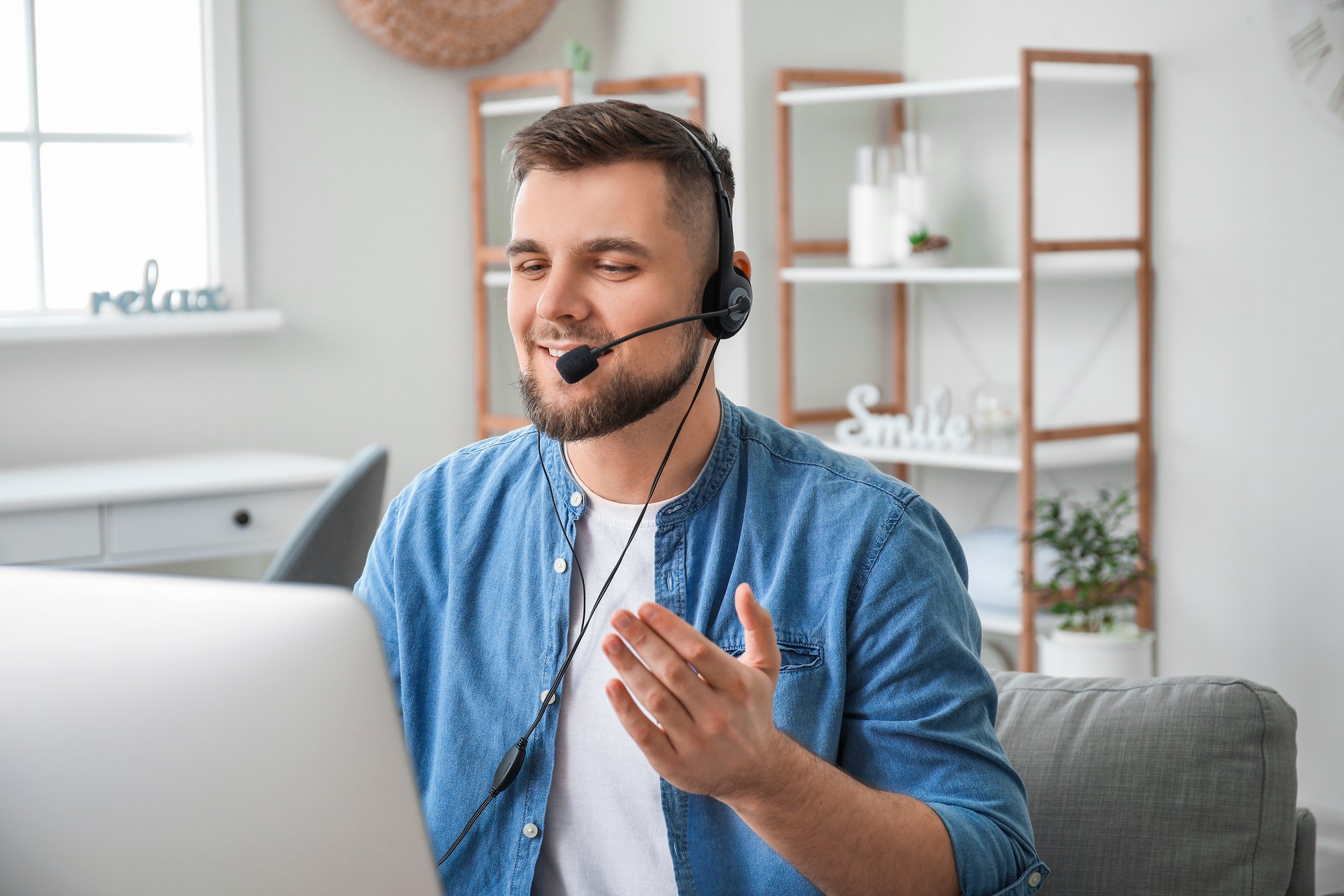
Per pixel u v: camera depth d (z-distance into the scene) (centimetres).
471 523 111
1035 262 279
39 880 69
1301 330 267
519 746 100
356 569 232
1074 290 308
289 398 323
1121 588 277
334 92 324
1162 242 289
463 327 350
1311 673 270
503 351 358
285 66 317
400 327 339
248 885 66
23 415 289
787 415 318
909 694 97
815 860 85
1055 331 313
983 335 332
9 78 293
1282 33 262
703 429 104
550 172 95
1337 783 267
